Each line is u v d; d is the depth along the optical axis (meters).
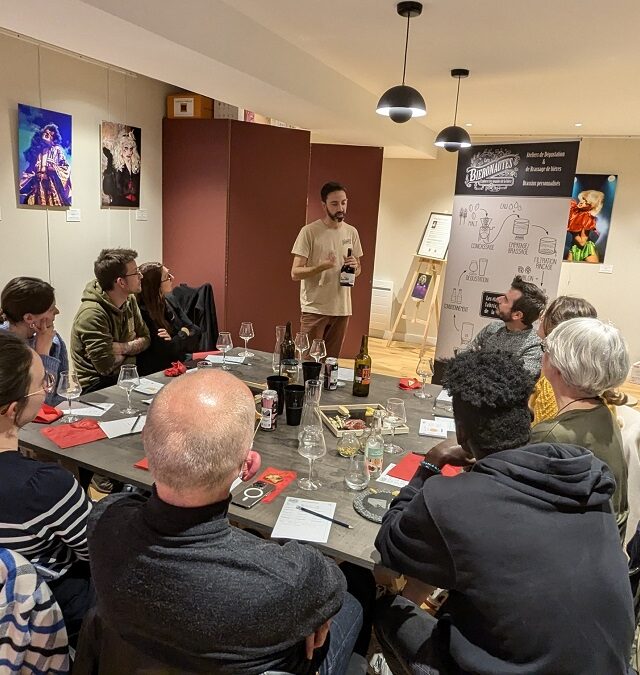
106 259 3.00
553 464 1.09
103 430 2.03
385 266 7.50
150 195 4.64
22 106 3.47
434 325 7.32
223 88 3.51
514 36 3.17
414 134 5.95
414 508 1.16
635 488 1.90
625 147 6.18
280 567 0.97
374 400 2.48
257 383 2.57
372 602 1.58
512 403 1.20
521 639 1.03
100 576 0.96
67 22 2.35
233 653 0.92
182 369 2.71
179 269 4.82
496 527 1.06
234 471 0.97
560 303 2.36
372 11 2.89
